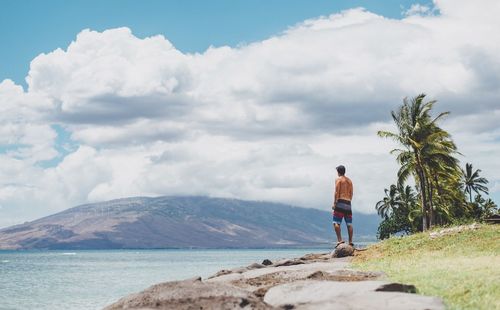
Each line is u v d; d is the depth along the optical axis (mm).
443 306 7992
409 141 52281
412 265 13953
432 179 58844
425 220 53000
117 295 44938
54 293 47250
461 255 15688
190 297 8406
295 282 9914
